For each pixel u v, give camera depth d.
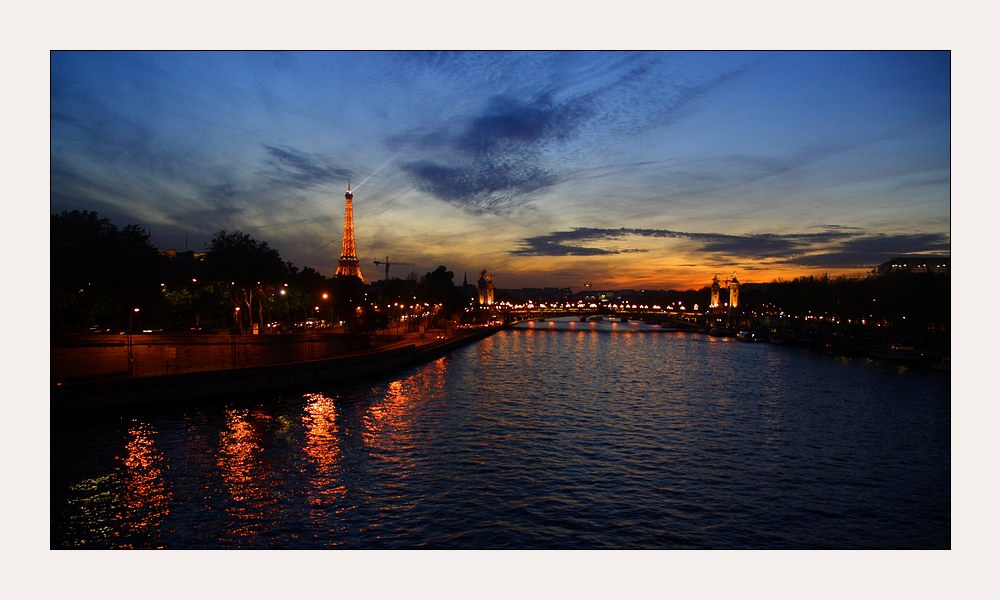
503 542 37.47
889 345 148.50
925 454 60.06
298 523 39.44
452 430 66.19
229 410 69.25
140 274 96.62
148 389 63.12
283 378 80.38
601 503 44.88
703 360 149.00
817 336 197.00
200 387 68.69
